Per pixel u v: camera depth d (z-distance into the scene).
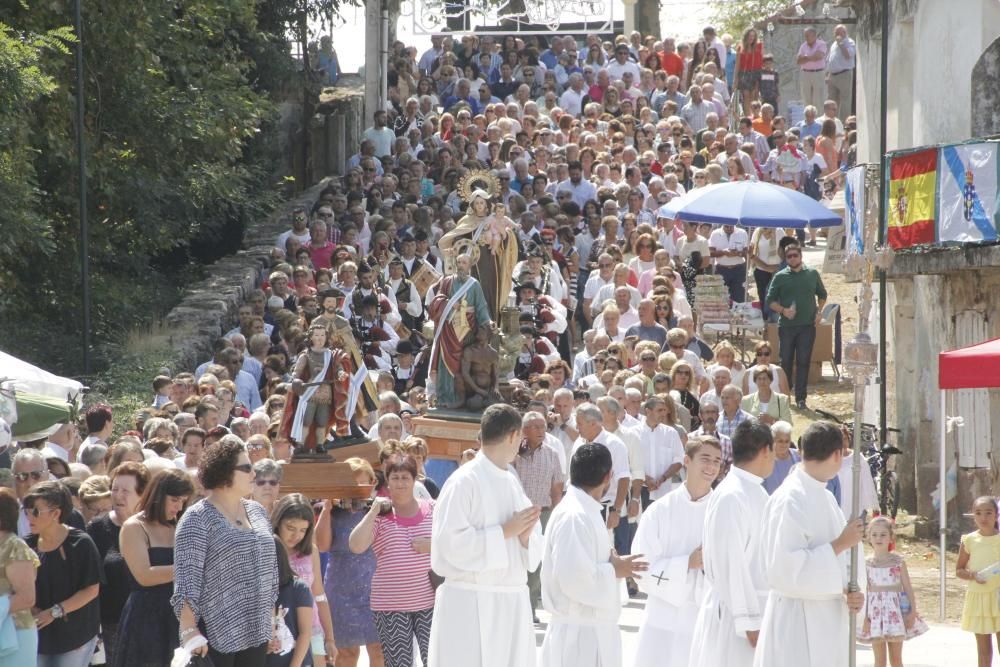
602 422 29.78
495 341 30.83
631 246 52.22
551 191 60.19
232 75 56.28
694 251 51.91
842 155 70.62
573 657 18.70
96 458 26.64
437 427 30.12
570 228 52.28
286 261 54.41
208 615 17.69
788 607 18.42
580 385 37.19
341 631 22.94
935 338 40.19
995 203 33.69
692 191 50.84
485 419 18.36
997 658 27.94
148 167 52.69
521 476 27.77
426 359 35.88
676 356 38.97
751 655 19.09
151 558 19.41
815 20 56.25
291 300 46.78
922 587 34.19
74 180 49.31
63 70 47.31
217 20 54.38
